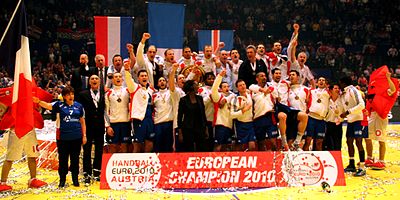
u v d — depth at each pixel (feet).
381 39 78.48
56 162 29.25
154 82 29.48
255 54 29.89
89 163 25.35
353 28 79.66
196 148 25.89
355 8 82.64
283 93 28.19
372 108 28.55
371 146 28.91
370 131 28.68
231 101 26.91
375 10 82.12
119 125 26.27
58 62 68.18
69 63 68.18
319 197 22.15
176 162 24.14
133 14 77.87
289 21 80.23
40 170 29.22
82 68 27.35
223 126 26.94
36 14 73.41
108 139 26.50
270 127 27.50
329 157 24.77
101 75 26.86
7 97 24.18
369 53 76.54
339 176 24.54
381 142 28.68
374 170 28.32
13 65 23.52
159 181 23.88
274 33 79.92
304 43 77.87
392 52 76.23
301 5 82.69
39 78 61.21
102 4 78.18
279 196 22.34
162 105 26.86
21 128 22.79
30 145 24.43
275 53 32.09
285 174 24.39
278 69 28.71
